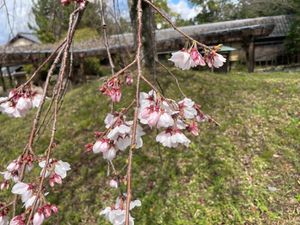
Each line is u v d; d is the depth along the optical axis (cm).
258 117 461
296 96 512
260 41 1891
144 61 429
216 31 966
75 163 418
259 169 371
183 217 322
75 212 347
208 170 373
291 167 371
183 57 107
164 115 97
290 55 1844
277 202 329
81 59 918
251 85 568
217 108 489
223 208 327
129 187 82
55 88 121
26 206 106
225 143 412
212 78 600
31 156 114
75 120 516
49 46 913
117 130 102
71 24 127
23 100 120
